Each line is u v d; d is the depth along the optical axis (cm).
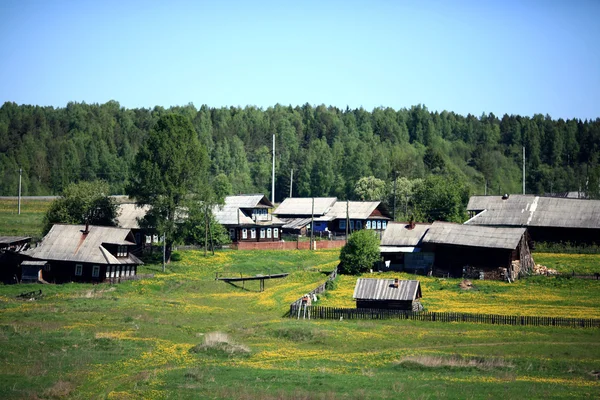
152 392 4938
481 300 8362
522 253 10075
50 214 11869
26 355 5856
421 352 6100
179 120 11594
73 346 6212
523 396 4784
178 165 11238
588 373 5428
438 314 7312
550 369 5559
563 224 12012
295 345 6538
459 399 4731
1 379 5175
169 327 7206
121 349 6209
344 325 7206
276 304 8581
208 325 7438
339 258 11562
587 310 7662
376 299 7625
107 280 9869
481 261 9931
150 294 9275
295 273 10644
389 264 10719
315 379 5275
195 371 5484
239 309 8412
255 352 6228
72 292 9106
